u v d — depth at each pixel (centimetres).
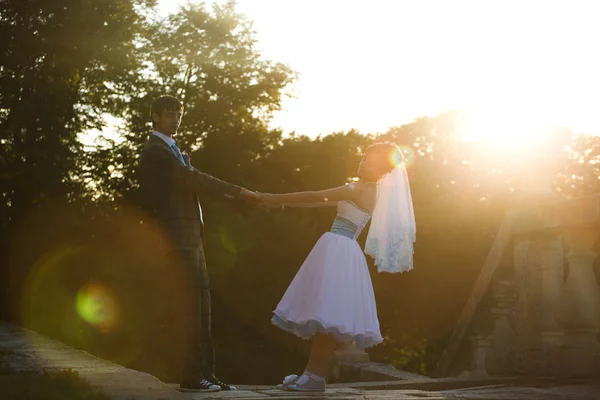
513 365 664
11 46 2477
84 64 2678
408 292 2491
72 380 435
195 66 3284
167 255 480
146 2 2997
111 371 539
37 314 2423
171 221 477
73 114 2786
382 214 479
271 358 2692
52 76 2578
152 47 3180
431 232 2539
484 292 713
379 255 474
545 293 635
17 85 2525
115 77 2939
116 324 2602
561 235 635
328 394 452
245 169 3145
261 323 2764
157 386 464
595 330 600
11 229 2733
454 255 2517
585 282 603
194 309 471
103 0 2659
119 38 2720
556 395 468
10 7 2477
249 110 3453
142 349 2555
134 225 2906
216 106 3222
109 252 2825
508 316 694
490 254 708
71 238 2786
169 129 494
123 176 3097
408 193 489
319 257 466
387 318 2484
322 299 454
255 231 2742
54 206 2753
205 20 3281
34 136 2600
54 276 2659
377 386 648
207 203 2753
